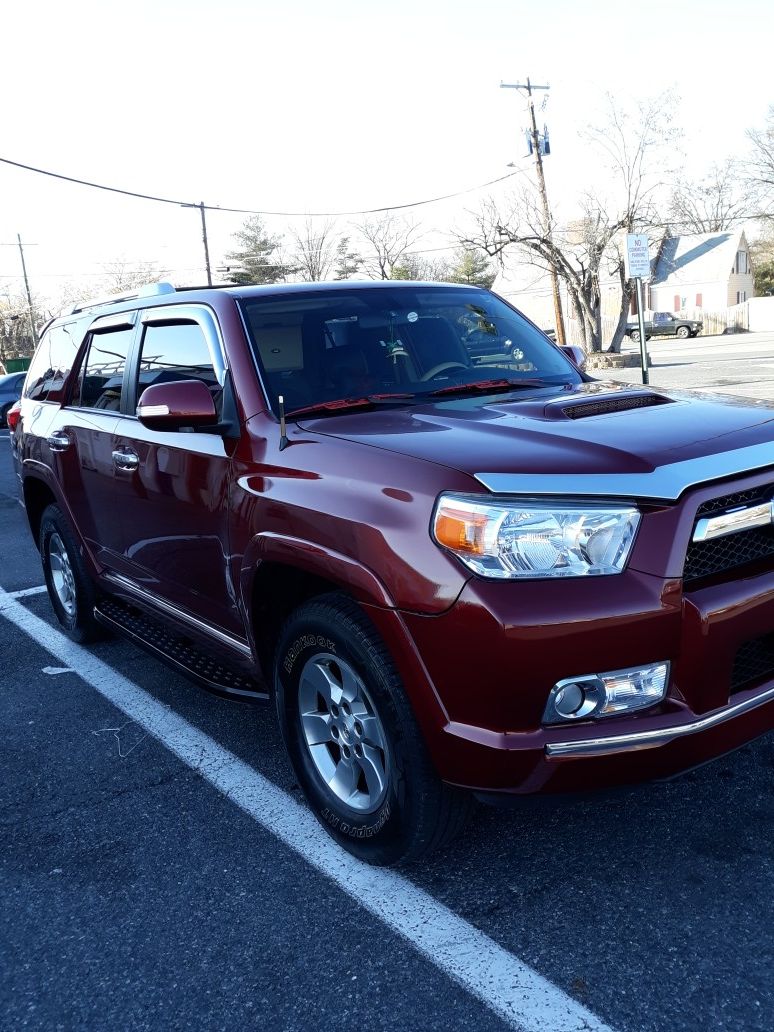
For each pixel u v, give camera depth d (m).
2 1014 2.44
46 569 5.62
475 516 2.41
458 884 2.85
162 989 2.49
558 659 2.35
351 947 2.60
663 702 2.46
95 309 4.91
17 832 3.36
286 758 3.81
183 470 3.54
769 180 45.81
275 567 3.04
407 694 2.57
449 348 3.89
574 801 2.45
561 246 36.62
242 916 2.77
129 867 3.08
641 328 12.84
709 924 2.57
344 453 2.84
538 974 2.43
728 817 3.10
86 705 4.51
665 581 2.40
